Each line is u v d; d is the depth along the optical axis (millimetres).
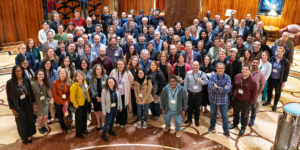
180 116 4484
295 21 11125
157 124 5094
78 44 5656
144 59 5203
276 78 5504
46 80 4375
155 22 8734
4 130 4750
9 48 9984
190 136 4660
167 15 7836
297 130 3531
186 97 4348
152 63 4789
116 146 4301
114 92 4301
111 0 11820
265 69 5234
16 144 4316
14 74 3902
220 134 4742
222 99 4410
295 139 3582
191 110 5012
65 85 4328
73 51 5355
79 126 4453
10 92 3943
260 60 5379
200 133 4766
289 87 7109
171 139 4547
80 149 4203
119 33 7547
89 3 11547
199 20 7699
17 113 4086
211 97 4527
